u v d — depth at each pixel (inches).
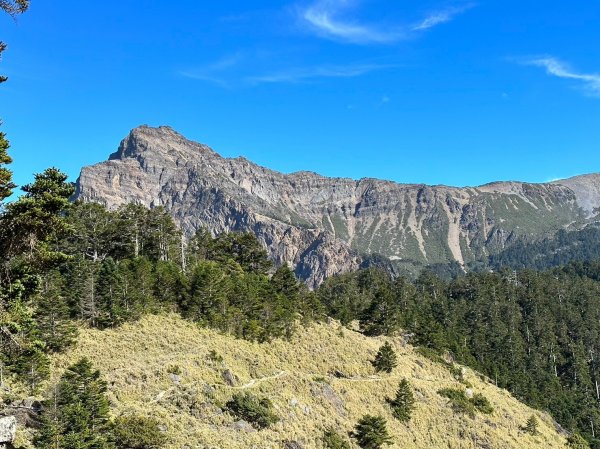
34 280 991.6
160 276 2967.5
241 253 4419.3
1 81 853.2
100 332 2426.2
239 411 1924.2
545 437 3228.3
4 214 879.7
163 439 1501.0
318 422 2138.3
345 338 3398.1
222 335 2743.6
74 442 1316.4
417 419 2652.6
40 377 1763.0
